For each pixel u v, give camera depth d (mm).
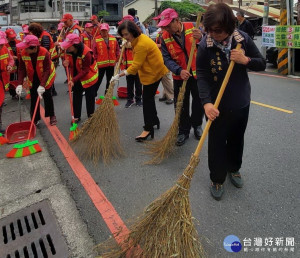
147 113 4082
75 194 2963
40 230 2480
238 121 2547
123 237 2180
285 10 8391
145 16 45250
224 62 2336
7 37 7219
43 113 5820
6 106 6484
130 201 2812
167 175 3258
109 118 3748
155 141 4039
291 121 4652
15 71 7234
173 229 1912
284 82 7586
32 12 45094
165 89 5969
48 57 4512
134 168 3445
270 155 3570
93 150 3701
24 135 4527
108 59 6000
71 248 2271
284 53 8648
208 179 3123
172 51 3682
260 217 2506
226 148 2859
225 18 2031
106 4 51125
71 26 6906
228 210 2611
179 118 3605
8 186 3152
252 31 8695
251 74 9031
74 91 4906
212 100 2492
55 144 4219
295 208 2598
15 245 2340
